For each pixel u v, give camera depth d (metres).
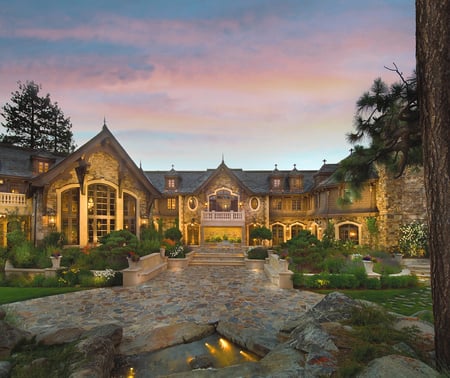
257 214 29.20
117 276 13.84
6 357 5.21
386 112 7.03
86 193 19.06
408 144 6.70
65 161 17.86
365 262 13.13
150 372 5.50
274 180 30.45
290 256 16.05
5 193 18.27
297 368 3.83
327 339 4.45
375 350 4.02
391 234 20.67
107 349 5.36
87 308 9.84
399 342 4.41
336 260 15.15
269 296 11.45
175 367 5.72
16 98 39.53
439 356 3.89
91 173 19.45
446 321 3.80
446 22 3.77
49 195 17.77
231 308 9.80
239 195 29.22
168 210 29.80
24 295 11.47
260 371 4.02
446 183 3.78
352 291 12.04
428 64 3.93
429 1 3.91
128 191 21.45
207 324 8.00
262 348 6.09
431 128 3.92
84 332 6.39
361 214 22.36
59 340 5.98
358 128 7.50
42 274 14.37
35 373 4.35
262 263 18.92
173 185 29.81
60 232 17.70
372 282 12.49
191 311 9.48
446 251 3.82
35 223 17.92
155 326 8.12
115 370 5.56
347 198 8.23
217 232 29.98
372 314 5.48
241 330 7.16
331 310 6.22
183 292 12.23
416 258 19.23
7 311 7.73
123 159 20.78
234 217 28.31
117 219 20.45
